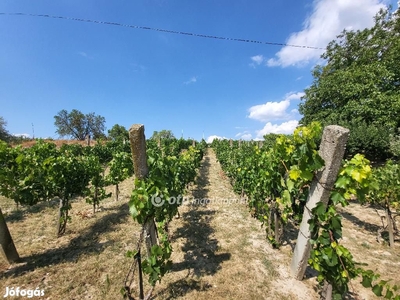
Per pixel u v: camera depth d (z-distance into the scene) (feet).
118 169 18.78
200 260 10.26
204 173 34.94
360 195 6.56
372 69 34.09
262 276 9.09
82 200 19.54
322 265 6.84
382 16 38.91
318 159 6.84
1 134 95.14
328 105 42.04
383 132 26.89
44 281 8.61
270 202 12.09
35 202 11.84
